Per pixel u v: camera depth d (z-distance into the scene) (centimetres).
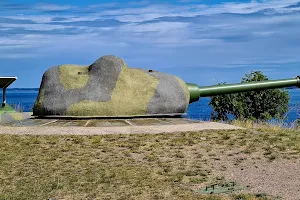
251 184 745
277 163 886
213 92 1619
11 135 1172
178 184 754
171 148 1021
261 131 1239
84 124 1303
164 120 1380
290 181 758
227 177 792
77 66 1491
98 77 1413
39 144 1070
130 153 981
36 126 1291
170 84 1466
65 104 1375
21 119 1431
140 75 1455
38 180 788
